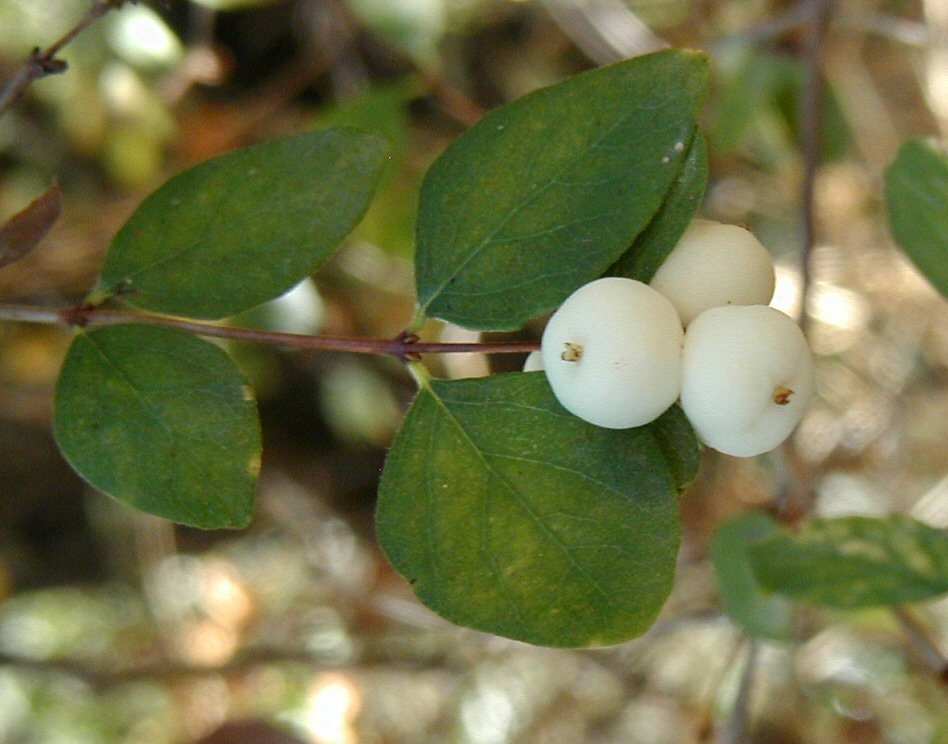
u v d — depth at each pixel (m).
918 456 0.35
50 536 0.41
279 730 0.28
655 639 0.32
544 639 0.18
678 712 0.35
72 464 0.19
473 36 0.36
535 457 0.19
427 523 0.19
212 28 0.36
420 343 0.19
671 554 0.18
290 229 0.20
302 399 0.41
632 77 0.18
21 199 0.36
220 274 0.20
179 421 0.19
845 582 0.23
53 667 0.35
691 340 0.18
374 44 0.36
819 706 0.34
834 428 0.34
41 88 0.33
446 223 0.19
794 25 0.29
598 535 0.18
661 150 0.18
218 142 0.35
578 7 0.33
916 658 0.33
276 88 0.37
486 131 0.19
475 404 0.19
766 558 0.23
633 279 0.18
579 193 0.19
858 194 0.35
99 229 0.35
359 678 0.36
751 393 0.18
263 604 0.38
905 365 0.35
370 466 0.42
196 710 0.35
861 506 0.34
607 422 0.18
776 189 0.36
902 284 0.35
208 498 0.19
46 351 0.37
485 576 0.18
